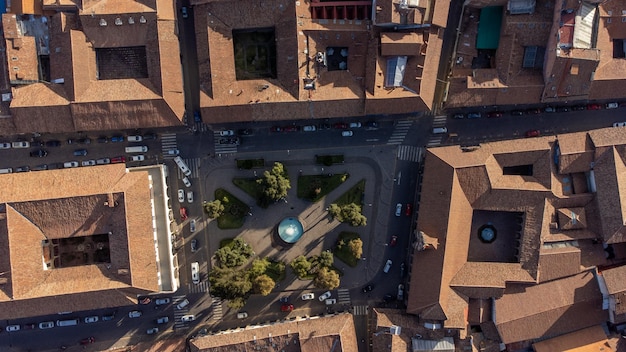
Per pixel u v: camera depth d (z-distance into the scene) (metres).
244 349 77.19
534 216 78.69
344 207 78.44
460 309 78.00
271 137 81.75
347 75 77.19
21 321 81.75
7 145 78.94
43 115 73.88
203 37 75.19
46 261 75.94
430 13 75.44
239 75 79.62
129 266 73.00
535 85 77.31
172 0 75.50
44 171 74.31
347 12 77.44
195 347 77.06
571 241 80.56
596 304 80.62
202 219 81.94
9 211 71.25
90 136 79.88
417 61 76.19
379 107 76.56
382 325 78.62
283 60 76.19
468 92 77.62
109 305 74.75
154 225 76.75
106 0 73.31
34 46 74.19
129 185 73.19
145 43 75.25
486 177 77.19
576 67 75.25
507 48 77.31
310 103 75.69
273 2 74.62
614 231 77.56
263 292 76.56
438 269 76.56
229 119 76.62
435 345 78.19
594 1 75.56
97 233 74.50
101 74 77.56
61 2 72.31
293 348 77.88
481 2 76.31
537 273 77.94
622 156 78.25
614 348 80.25
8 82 73.38
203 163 81.44
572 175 80.31
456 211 76.88
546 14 76.44
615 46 80.56
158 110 75.19
